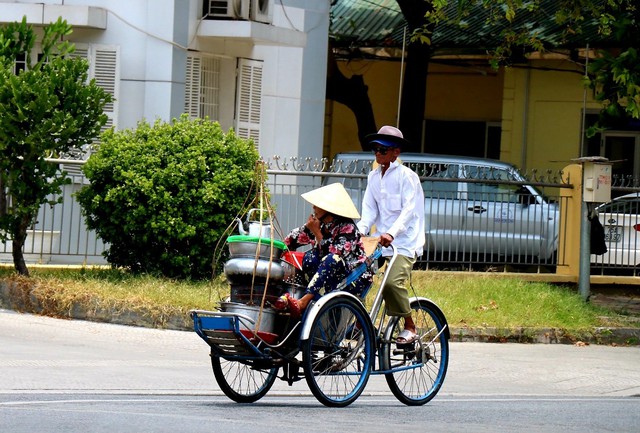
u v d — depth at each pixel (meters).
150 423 23.64
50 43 43.88
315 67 63.91
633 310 52.78
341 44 80.75
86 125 43.56
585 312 48.31
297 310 27.05
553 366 39.41
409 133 75.75
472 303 47.09
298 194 52.53
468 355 40.62
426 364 30.48
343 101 80.44
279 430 23.59
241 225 27.64
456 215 54.34
